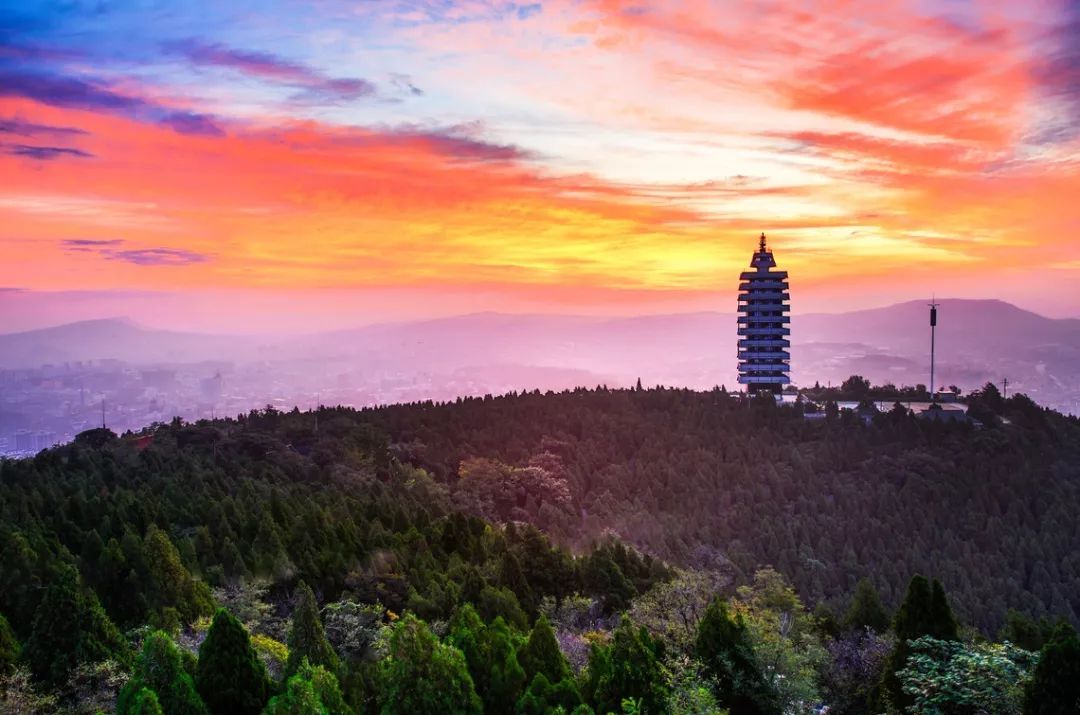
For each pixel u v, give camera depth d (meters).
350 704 43.31
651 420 170.62
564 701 41.44
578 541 121.19
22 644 50.12
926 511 132.12
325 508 96.50
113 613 63.78
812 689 51.09
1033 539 120.00
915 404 194.62
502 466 141.12
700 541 119.88
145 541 68.44
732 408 177.88
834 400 199.50
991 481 139.12
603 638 60.81
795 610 72.94
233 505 90.06
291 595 73.62
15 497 86.50
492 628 46.94
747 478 141.75
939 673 42.91
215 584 71.75
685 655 53.22
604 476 147.75
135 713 34.56
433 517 109.75
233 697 40.75
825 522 128.38
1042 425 165.50
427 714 39.41
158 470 112.25
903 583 108.12
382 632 58.28
